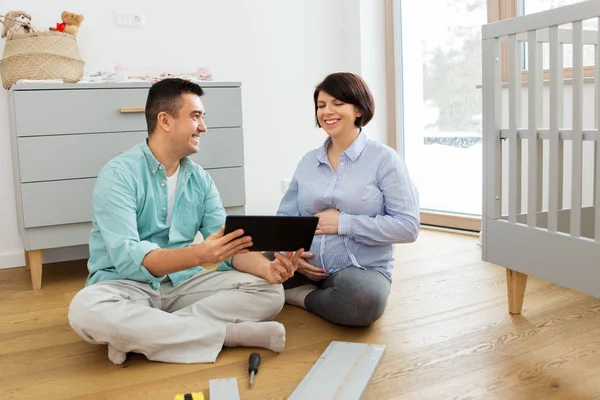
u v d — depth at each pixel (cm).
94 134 254
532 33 172
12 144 269
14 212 287
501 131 188
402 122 369
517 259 182
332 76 183
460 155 334
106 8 301
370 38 362
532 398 133
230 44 334
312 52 361
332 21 366
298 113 359
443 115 342
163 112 167
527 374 145
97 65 301
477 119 322
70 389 145
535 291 212
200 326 159
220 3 329
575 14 156
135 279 169
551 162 168
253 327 162
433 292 215
